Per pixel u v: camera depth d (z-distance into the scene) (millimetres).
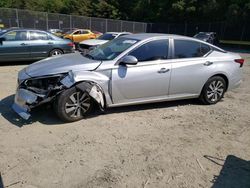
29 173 3193
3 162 3393
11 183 3002
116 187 3006
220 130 4656
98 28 35625
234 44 29469
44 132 4250
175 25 40281
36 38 10406
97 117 4945
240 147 4070
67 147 3822
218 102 6293
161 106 5766
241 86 8148
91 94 4598
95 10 49375
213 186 3102
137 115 5164
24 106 4461
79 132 4305
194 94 5766
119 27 37344
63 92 4453
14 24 30672
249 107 6008
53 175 3174
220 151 3916
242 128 4785
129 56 4832
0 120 4621
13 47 9875
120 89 4895
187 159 3648
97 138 4129
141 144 4004
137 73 4973
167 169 3393
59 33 27984
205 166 3500
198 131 4570
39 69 4707
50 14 32219
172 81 5352
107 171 3293
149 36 5367
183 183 3129
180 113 5414
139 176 3223
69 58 5242
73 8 48688
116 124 4684
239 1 32031
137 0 50281
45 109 5145
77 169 3311
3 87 6750
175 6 42844
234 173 3377
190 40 5660
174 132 4480
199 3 41312
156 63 5148
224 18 36062
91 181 3092
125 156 3648
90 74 4633
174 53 5406
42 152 3662
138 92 5074
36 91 4531
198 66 5594
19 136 4086
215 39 28797
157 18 47312
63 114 4512
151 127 4641
